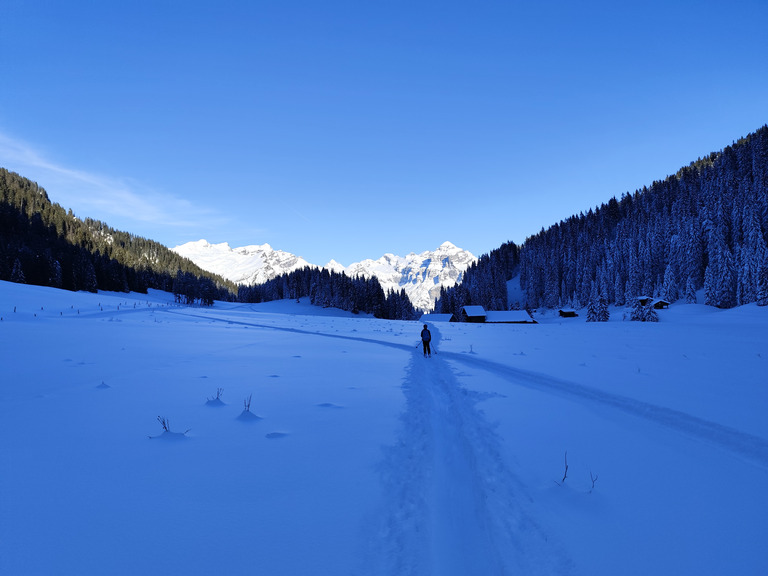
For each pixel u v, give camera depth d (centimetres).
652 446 570
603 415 734
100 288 10731
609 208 15725
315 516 368
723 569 302
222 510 371
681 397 797
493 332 3225
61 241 12656
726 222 8656
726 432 595
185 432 585
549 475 478
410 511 390
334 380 1047
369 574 290
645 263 10012
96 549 302
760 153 10156
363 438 593
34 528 326
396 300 15175
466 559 324
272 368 1212
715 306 7206
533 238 18912
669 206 12350
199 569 285
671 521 371
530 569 311
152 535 324
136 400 771
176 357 1379
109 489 404
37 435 557
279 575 283
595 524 371
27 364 1095
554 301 12988
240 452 521
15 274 8281
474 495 440
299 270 16438
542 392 938
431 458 533
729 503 403
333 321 5034
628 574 300
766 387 884
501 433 636
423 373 1245
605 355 1512
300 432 613
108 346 1568
